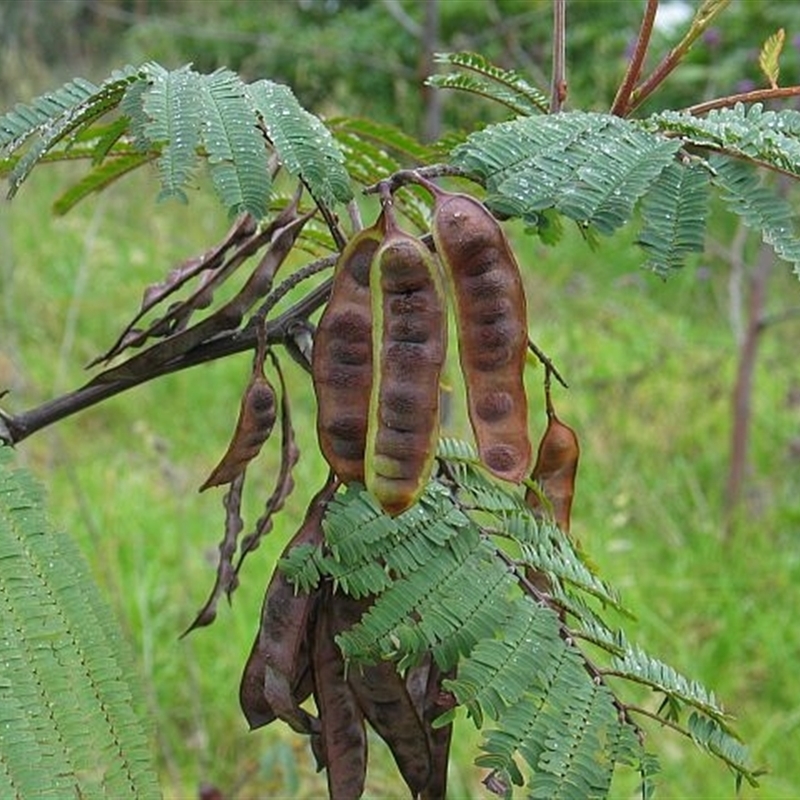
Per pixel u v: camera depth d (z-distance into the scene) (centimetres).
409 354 36
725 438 132
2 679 36
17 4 178
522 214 35
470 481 42
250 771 79
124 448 122
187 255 163
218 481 41
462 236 36
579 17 181
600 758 38
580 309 152
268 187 36
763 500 116
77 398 43
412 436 36
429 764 43
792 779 80
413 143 47
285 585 41
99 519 101
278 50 194
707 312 163
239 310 42
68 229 163
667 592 101
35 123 39
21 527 38
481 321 36
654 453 127
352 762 42
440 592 39
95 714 37
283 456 45
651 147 36
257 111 37
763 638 94
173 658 87
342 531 40
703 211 36
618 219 35
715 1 39
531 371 139
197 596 94
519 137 36
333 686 42
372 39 186
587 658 39
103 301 151
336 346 37
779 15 160
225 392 134
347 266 37
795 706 88
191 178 36
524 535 41
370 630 39
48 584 38
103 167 47
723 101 39
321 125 37
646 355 143
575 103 164
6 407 114
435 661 41
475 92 43
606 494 115
